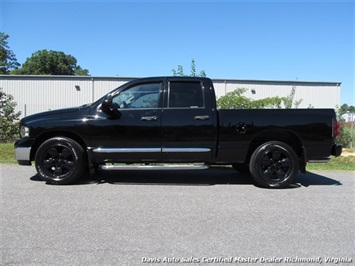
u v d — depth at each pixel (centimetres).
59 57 6600
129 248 361
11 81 3178
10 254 344
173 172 812
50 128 643
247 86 3278
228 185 675
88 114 647
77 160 645
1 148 1176
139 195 582
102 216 466
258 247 369
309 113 650
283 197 584
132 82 657
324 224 446
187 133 641
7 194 578
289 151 646
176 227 426
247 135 646
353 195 604
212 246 369
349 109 1794
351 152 1418
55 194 580
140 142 642
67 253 347
